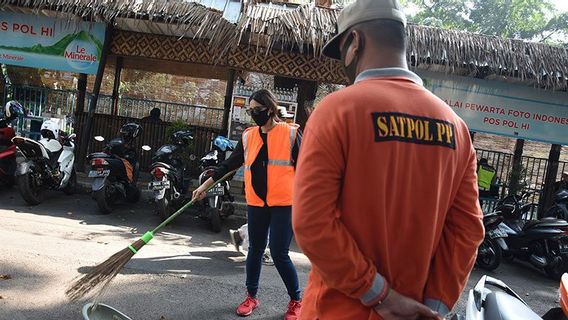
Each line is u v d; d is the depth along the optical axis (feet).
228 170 12.25
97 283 9.45
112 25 25.99
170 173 20.89
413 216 4.51
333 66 26.09
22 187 20.40
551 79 22.95
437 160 4.53
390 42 4.86
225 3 25.11
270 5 26.43
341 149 4.34
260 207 11.83
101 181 20.85
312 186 4.27
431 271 4.83
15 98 32.65
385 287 4.37
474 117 25.77
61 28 25.77
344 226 4.40
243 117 28.02
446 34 23.79
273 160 11.71
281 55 26.17
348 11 5.08
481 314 8.46
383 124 4.38
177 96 50.75
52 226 18.48
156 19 22.99
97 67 25.94
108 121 28.58
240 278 14.99
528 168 29.48
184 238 19.33
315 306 4.79
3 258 13.91
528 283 19.20
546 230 19.42
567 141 25.88
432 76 25.55
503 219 20.49
